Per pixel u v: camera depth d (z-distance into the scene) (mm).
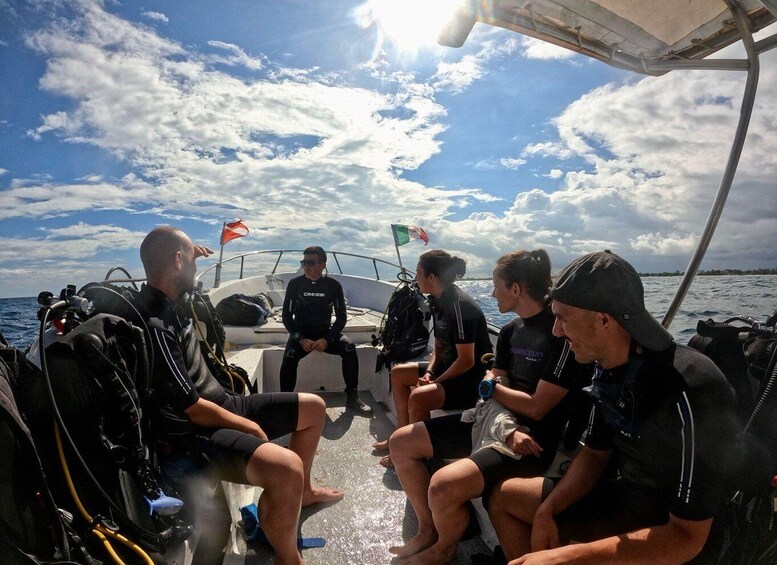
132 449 1422
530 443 1934
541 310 2268
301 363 4527
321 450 3332
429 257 3037
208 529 2111
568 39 2176
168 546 1550
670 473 1321
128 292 2023
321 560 2178
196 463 1896
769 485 1217
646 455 1369
